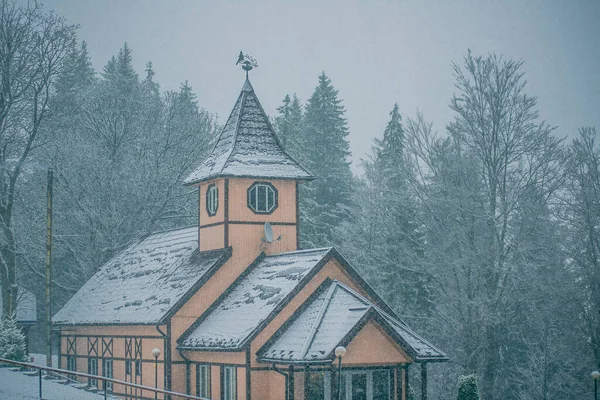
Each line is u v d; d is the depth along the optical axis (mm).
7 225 68938
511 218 61375
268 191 54281
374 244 76125
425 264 64125
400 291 70750
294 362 41844
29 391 41312
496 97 60625
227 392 46656
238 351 45094
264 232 53531
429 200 63031
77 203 78812
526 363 68625
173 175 81250
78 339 61500
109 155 83688
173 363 49719
